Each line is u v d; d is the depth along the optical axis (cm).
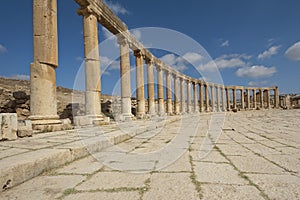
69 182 359
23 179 358
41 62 886
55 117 919
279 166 441
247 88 5784
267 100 6103
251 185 335
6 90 1432
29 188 333
